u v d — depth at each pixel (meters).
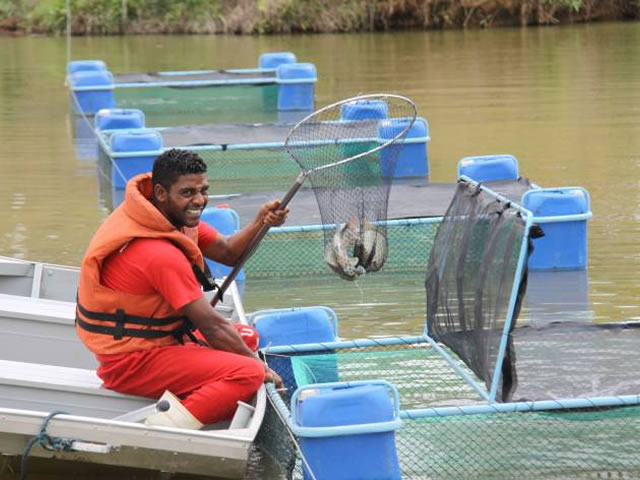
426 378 16.14
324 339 16.30
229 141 32.69
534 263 22.50
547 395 14.65
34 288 17.84
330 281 22.47
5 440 12.95
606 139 35.12
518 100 42.75
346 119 28.66
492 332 14.83
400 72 51.62
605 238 24.58
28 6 76.25
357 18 74.06
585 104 41.44
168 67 55.81
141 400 14.19
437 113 40.62
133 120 33.41
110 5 74.62
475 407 13.80
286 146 14.84
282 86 44.06
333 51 61.81
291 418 13.00
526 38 65.38
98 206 28.17
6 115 42.34
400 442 14.10
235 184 31.02
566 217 22.23
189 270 13.56
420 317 20.08
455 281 16.08
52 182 31.08
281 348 15.82
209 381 13.69
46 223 26.50
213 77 45.12
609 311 20.02
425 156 31.25
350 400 12.70
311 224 23.89
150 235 13.48
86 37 73.38
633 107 40.38
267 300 21.33
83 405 14.23
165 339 13.87
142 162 29.50
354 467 12.68
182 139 33.09
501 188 24.73
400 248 22.91
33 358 16.41
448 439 14.12
